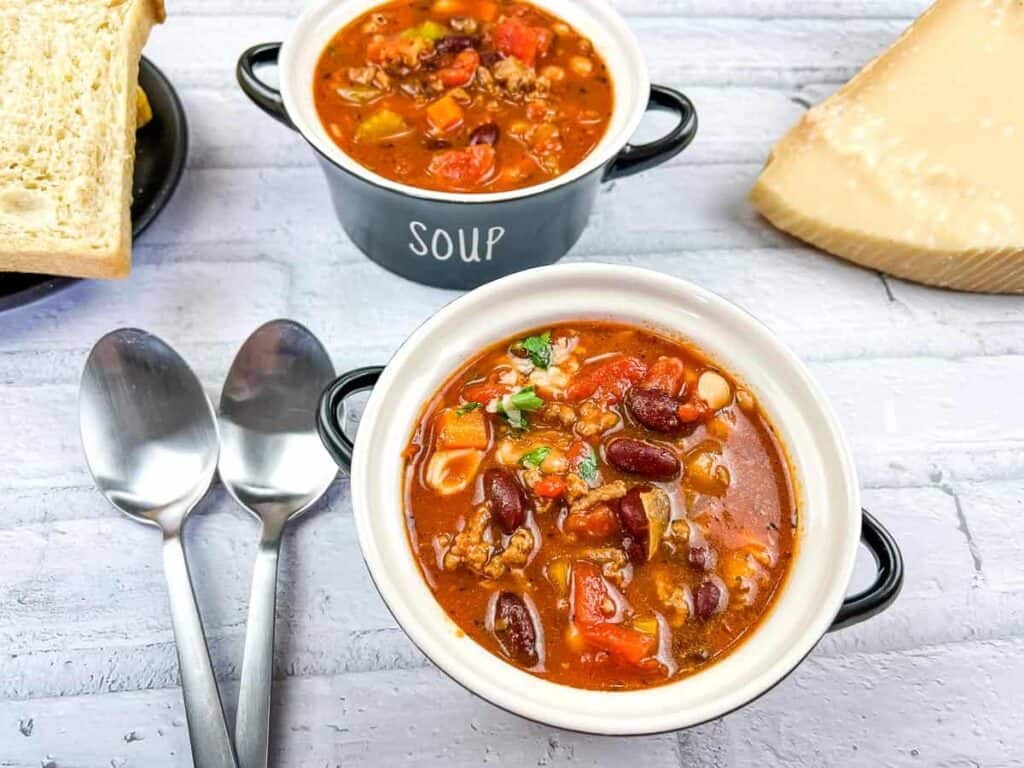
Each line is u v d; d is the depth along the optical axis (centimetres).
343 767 24
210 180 36
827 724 25
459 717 25
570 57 34
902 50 35
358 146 32
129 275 33
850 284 34
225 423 29
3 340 31
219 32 40
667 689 21
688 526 24
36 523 28
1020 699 26
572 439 25
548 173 31
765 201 35
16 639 26
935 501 30
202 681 24
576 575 23
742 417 25
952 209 33
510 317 26
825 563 22
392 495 23
